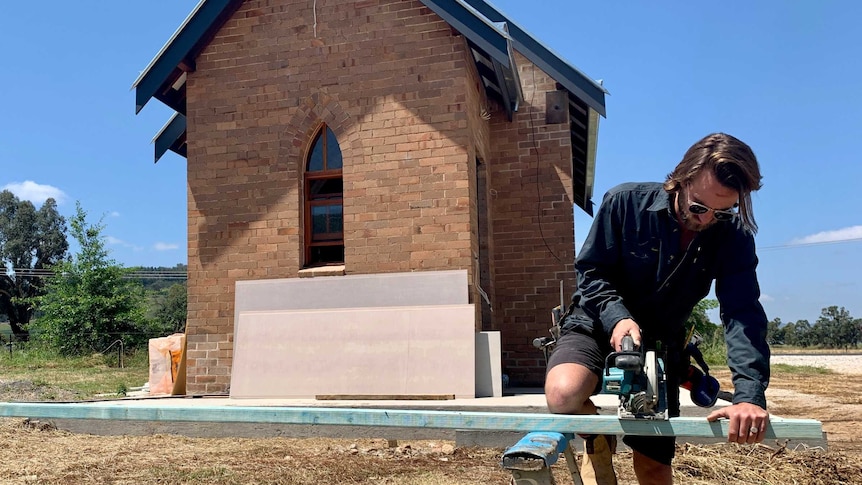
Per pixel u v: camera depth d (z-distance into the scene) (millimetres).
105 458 7000
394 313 10266
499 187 12977
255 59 11594
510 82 11758
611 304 3016
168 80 11945
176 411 3152
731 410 2609
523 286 12719
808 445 7105
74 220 36375
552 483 2465
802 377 20719
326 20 11375
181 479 6074
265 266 11266
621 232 3164
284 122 11422
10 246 61656
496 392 9844
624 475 6195
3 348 38875
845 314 64562
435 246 10672
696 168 2768
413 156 10867
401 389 9734
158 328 37938
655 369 2590
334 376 10031
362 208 10977
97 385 16562
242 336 10609
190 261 11547
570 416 2709
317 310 10570
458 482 5973
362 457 7133
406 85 10969
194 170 11664
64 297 35719
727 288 3049
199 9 11375
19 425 8836
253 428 8359
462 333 9914
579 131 14680
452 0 10578
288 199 11305
